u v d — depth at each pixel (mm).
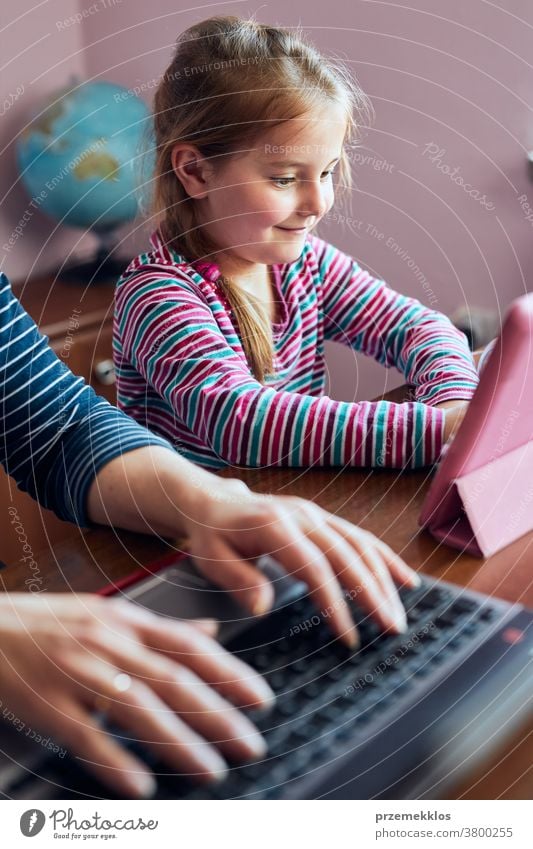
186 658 476
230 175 973
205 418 858
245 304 1041
